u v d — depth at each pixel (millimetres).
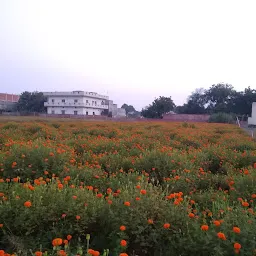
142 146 9672
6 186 4324
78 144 9688
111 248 3404
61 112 77812
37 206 3549
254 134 21312
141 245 3277
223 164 8195
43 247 3303
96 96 83312
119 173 6078
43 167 5809
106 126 21297
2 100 83438
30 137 12023
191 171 6445
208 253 2922
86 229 3656
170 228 3408
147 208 3561
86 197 3949
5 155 6184
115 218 3445
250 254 2727
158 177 6367
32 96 79562
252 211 3670
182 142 12391
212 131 20031
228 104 69875
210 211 4094
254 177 5176
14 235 3365
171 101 69250
